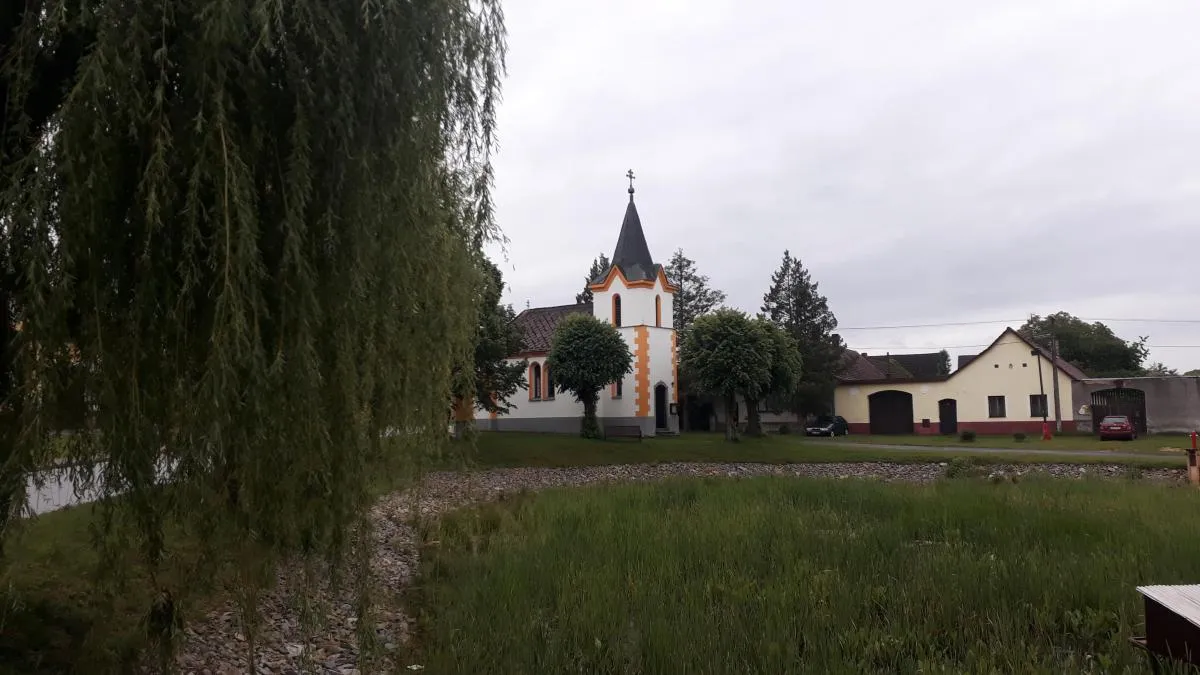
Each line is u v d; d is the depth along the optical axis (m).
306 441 4.78
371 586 6.12
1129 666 6.00
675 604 7.94
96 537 4.67
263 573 5.17
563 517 14.28
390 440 6.01
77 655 5.92
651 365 44.88
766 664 6.33
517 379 37.03
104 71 4.11
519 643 7.10
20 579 6.91
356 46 4.97
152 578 4.99
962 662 6.37
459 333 6.68
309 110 4.79
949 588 8.09
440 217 6.26
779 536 11.41
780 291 64.62
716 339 40.16
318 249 4.93
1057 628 7.29
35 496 4.30
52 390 4.14
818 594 8.27
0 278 4.33
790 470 31.31
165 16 4.30
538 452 34.91
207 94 4.39
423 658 7.20
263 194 4.75
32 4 4.52
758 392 41.09
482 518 15.13
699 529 12.24
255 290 4.34
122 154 4.34
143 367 4.39
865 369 67.00
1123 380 47.66
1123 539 10.72
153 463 4.43
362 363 5.32
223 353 4.14
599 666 6.60
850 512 14.35
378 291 5.38
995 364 51.19
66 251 4.04
